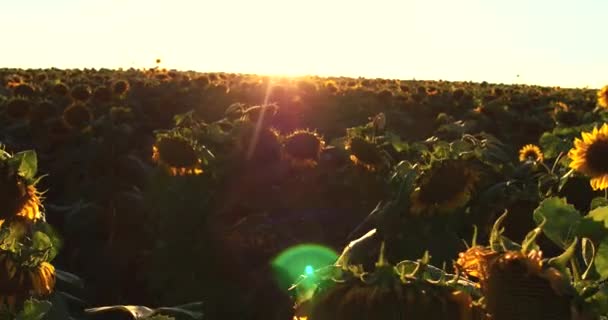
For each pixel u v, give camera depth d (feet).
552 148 27.37
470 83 170.30
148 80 85.61
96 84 82.23
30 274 11.09
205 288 20.42
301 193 23.39
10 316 10.72
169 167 22.79
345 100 73.61
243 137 23.81
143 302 21.88
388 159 22.80
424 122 62.59
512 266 7.13
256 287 20.11
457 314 6.71
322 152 24.86
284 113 55.88
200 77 81.15
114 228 23.97
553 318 7.02
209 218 21.71
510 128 52.16
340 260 7.32
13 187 12.28
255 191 23.17
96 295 21.85
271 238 21.09
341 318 6.67
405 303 6.61
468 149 20.59
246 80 99.71
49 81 77.15
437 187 17.44
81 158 31.19
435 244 17.28
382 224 17.58
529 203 18.17
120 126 33.22
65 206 28.14
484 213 18.34
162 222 21.58
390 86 109.09
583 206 19.22
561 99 92.53
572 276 8.16
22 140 37.63
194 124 28.63
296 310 7.02
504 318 7.08
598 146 18.34
